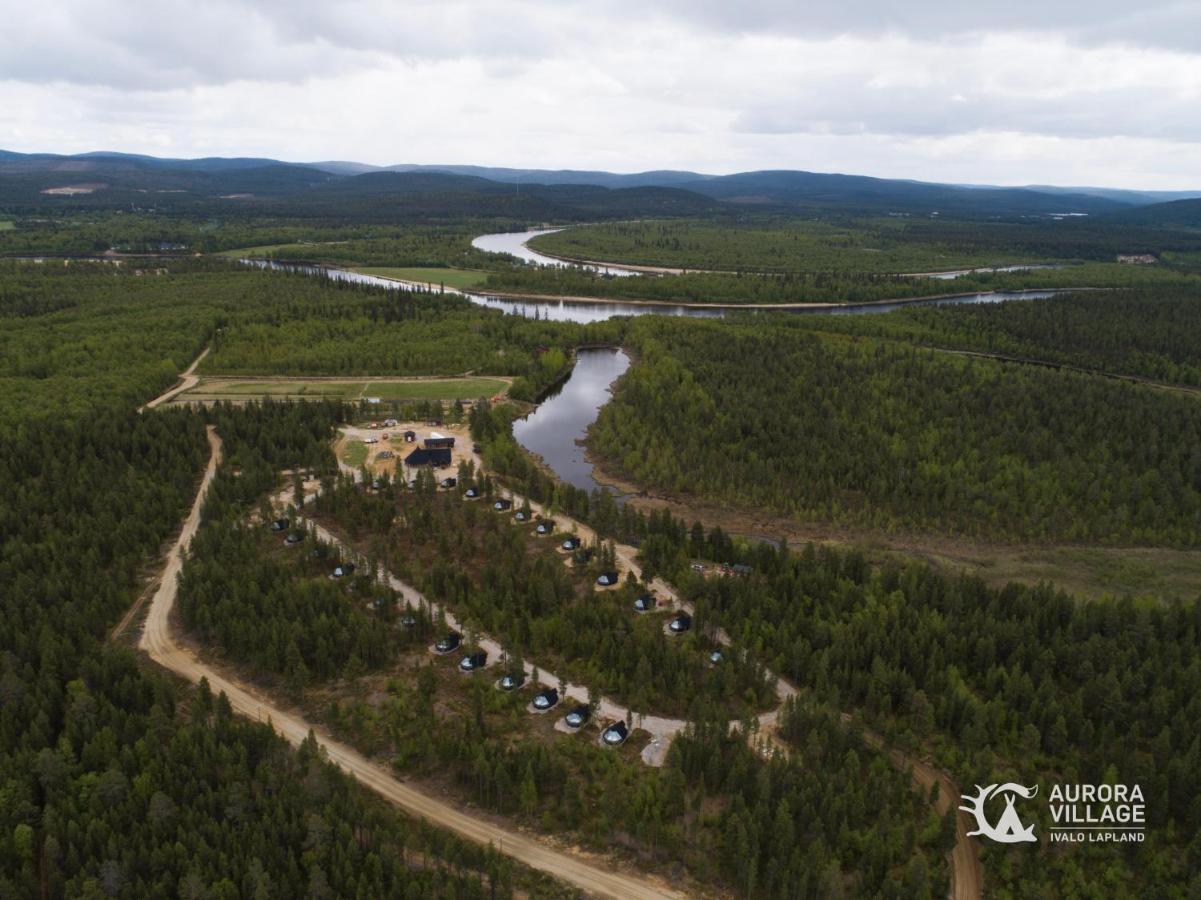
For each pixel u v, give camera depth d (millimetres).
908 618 110375
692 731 92625
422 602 117125
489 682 102000
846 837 77188
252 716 96812
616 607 115688
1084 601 119125
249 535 134625
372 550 133750
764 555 129000
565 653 107938
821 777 84188
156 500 146750
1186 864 76000
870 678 98812
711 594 117188
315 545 131750
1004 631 106125
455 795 85000
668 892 73875
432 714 95125
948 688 97875
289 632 105688
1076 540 149125
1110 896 73750
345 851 73250
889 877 73125
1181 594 128000
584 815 81875
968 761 88188
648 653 104375
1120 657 100000
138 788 79500
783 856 74438
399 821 80500
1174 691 95312
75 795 80000
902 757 91250
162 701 94500
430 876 73312
